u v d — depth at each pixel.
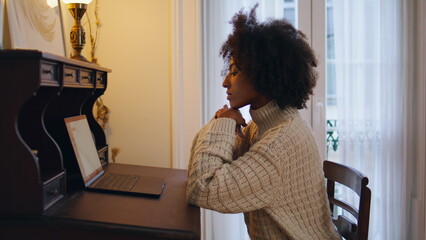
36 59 0.93
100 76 1.58
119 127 2.16
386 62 2.33
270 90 1.10
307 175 1.11
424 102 2.33
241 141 1.35
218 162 1.08
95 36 2.12
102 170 1.55
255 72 1.09
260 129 1.20
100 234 0.94
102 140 1.73
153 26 2.15
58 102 1.34
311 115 2.41
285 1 2.35
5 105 0.95
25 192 0.97
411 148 2.41
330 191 1.51
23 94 0.94
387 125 2.36
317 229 1.14
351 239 1.30
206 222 2.26
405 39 2.31
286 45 1.10
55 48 1.62
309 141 1.12
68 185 1.31
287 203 1.08
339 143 2.38
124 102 2.16
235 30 1.16
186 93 2.17
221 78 2.25
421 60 2.32
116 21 2.13
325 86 2.39
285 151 1.04
